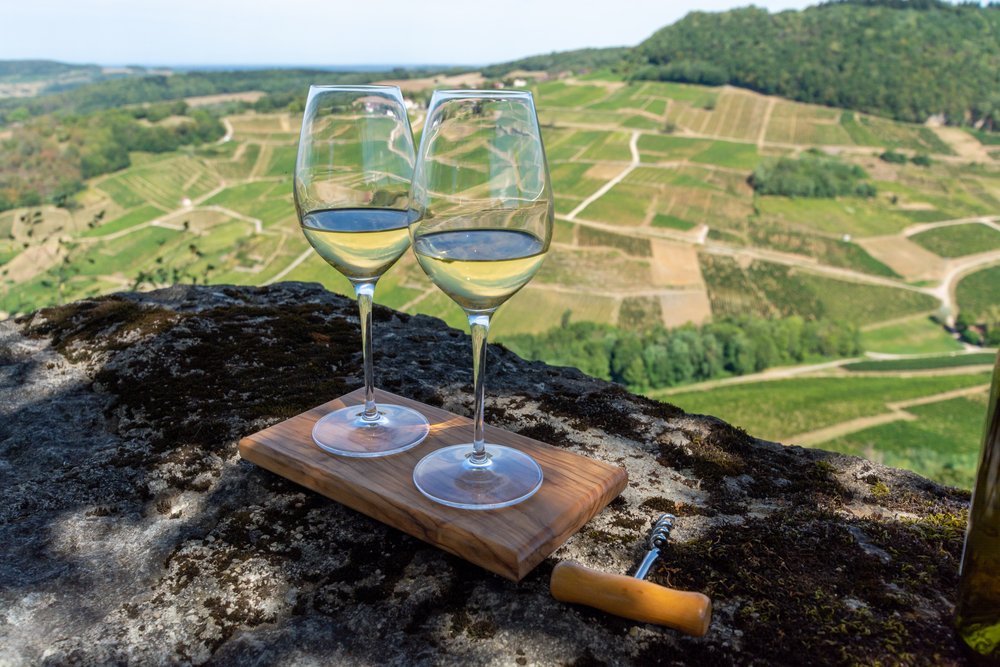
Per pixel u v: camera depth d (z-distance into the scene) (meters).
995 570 0.60
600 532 0.83
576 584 0.68
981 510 0.61
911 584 0.72
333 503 0.90
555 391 1.23
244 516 0.87
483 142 0.80
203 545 0.82
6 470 0.99
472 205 0.81
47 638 0.68
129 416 1.13
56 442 1.07
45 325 1.49
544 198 0.83
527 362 1.37
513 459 0.91
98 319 1.49
